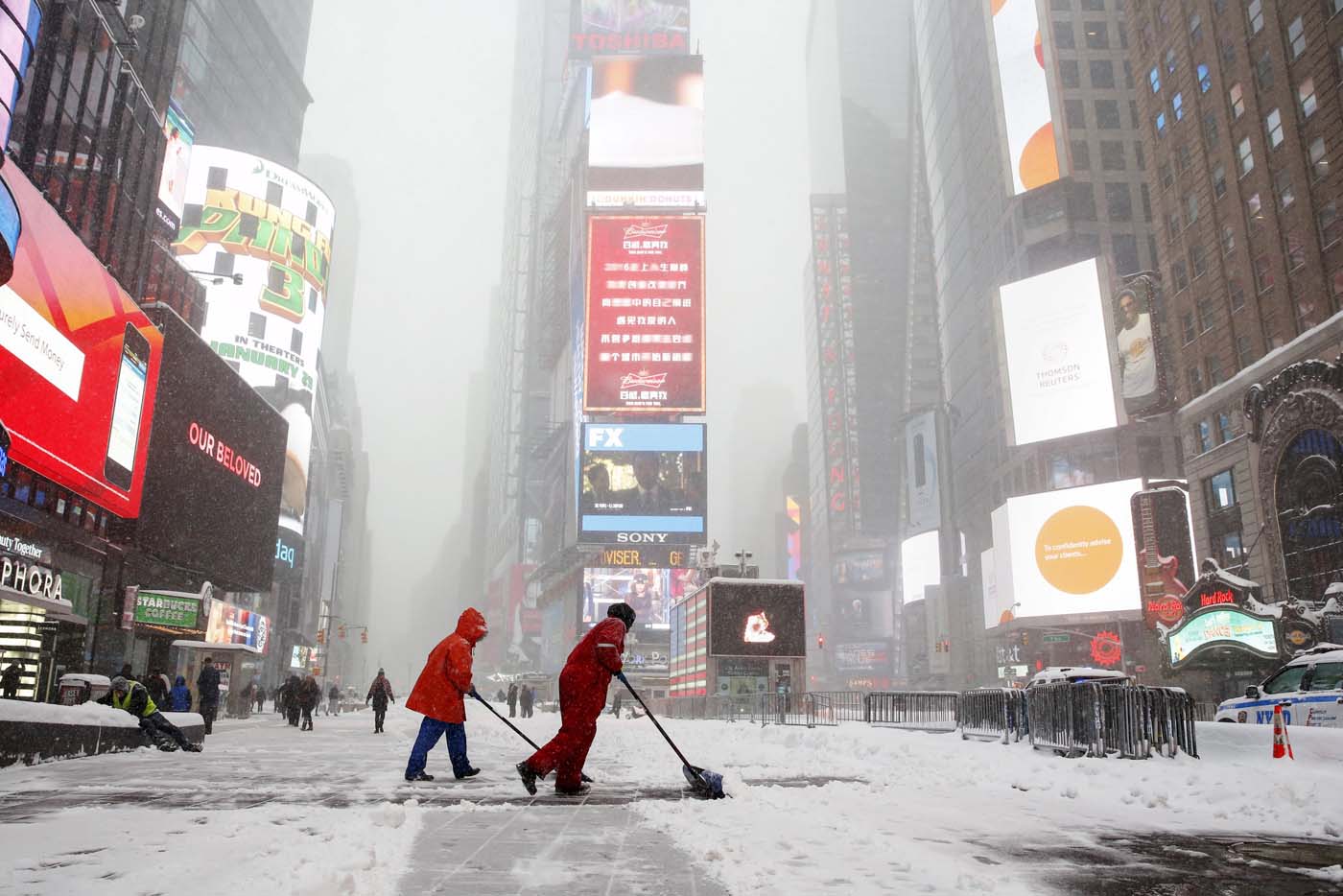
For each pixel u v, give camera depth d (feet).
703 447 280.31
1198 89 183.62
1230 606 141.08
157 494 115.14
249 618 191.31
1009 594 261.44
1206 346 181.37
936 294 437.99
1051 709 46.68
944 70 416.87
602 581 296.71
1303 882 17.07
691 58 313.12
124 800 26.30
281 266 243.81
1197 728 41.11
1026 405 263.08
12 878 15.02
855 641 538.88
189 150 182.80
